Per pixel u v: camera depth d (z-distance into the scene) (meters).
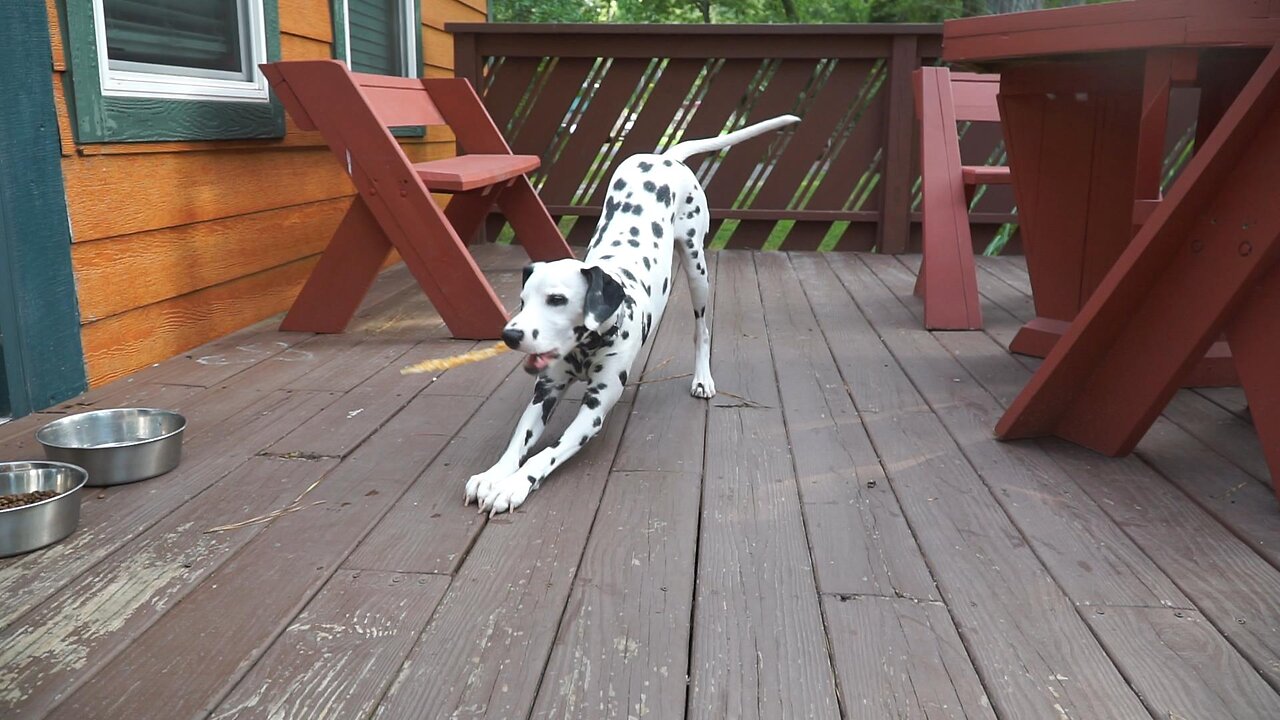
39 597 1.80
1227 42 2.46
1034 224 3.61
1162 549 2.05
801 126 6.15
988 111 4.56
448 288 3.78
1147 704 1.52
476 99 4.96
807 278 5.31
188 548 2.01
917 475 2.46
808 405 3.04
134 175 3.28
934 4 13.62
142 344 3.40
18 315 2.80
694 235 3.13
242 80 4.04
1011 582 1.90
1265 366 2.25
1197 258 2.33
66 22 2.91
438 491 2.34
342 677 1.56
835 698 1.52
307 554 1.99
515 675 1.57
